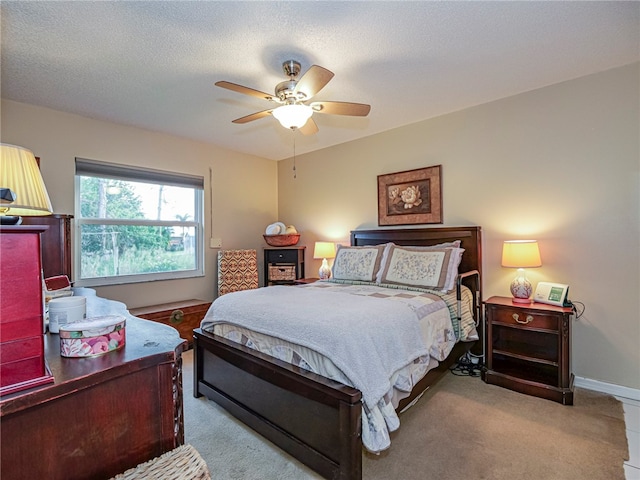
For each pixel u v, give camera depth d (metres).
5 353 0.78
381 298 2.33
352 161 4.13
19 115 2.87
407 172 3.59
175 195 3.98
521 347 2.80
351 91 2.77
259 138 4.01
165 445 1.06
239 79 2.50
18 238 0.82
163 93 2.74
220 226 4.35
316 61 2.27
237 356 2.07
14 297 0.80
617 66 2.43
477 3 1.73
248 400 2.03
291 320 1.86
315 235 4.57
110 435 0.95
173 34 1.95
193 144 4.07
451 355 2.54
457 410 2.24
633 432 1.96
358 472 1.48
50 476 0.84
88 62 2.25
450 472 1.65
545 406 2.29
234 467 1.72
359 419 1.50
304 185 4.69
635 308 2.40
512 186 2.93
